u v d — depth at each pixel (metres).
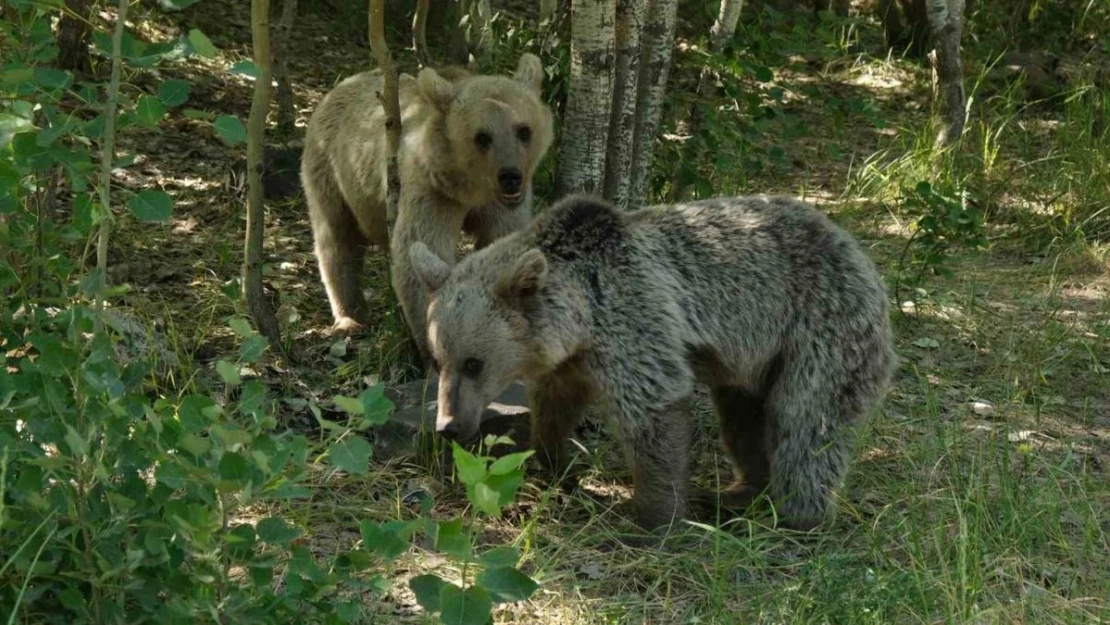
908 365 8.65
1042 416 8.00
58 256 5.39
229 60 13.91
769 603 5.66
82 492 4.37
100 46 4.77
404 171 8.06
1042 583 5.85
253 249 8.11
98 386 4.52
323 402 7.71
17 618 4.46
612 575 6.05
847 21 12.22
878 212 11.75
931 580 5.60
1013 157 13.09
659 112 8.80
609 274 6.39
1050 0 17.98
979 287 10.21
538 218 6.58
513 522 6.55
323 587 4.57
